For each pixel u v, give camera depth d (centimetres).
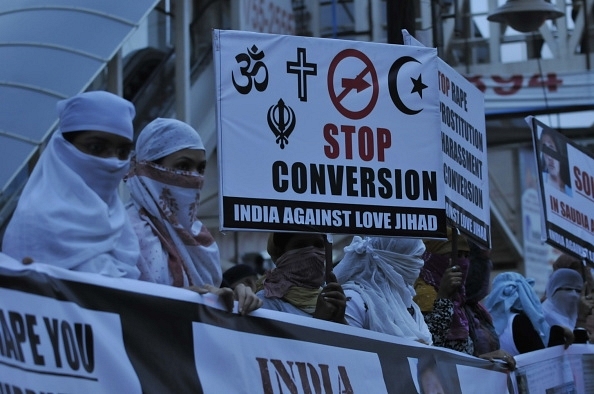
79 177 363
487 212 562
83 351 337
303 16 1680
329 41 453
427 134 475
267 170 433
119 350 347
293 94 443
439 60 519
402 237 461
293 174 438
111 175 372
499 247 1934
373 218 455
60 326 331
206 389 372
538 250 1955
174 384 362
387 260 509
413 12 800
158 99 1242
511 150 1916
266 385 398
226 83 429
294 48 445
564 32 1784
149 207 415
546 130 664
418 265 520
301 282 486
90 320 340
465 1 1788
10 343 315
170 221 416
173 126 418
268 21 1507
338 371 431
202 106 1319
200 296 379
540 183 651
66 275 337
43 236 353
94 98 369
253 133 432
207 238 432
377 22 1691
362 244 512
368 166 457
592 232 704
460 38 1786
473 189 547
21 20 1117
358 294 499
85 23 1110
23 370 317
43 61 1075
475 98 557
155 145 416
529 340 661
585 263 693
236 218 424
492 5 1781
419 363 478
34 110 1040
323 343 427
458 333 564
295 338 415
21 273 324
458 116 535
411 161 468
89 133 367
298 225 437
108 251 368
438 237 471
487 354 560
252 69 435
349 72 457
